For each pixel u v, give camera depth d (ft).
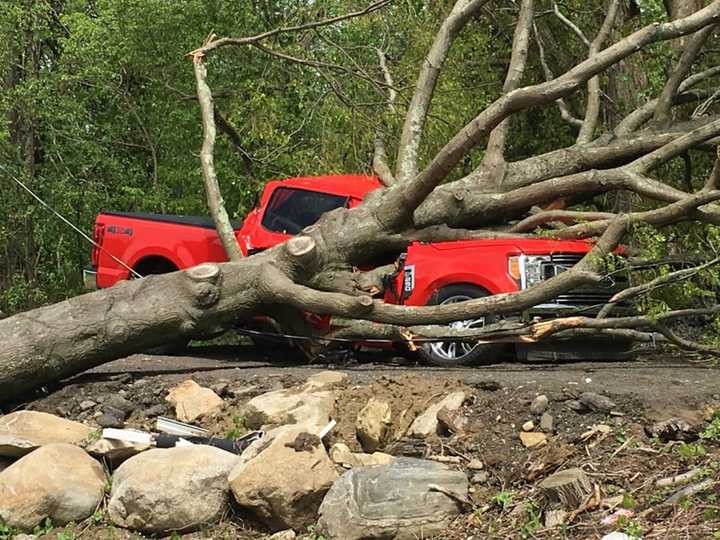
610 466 22.00
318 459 22.22
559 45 57.00
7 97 71.15
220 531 22.38
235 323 34.32
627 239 36.19
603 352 33.65
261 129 60.75
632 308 33.68
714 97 41.06
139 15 70.08
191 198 71.41
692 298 37.04
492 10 55.98
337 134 52.24
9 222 75.97
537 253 33.35
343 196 38.60
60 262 76.95
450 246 34.35
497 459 23.18
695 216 31.40
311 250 34.04
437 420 24.82
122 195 77.56
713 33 45.27
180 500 22.41
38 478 23.35
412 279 34.22
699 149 39.37
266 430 25.34
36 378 30.78
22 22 72.38
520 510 20.92
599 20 55.67
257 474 21.98
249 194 64.28
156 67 72.08
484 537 20.18
